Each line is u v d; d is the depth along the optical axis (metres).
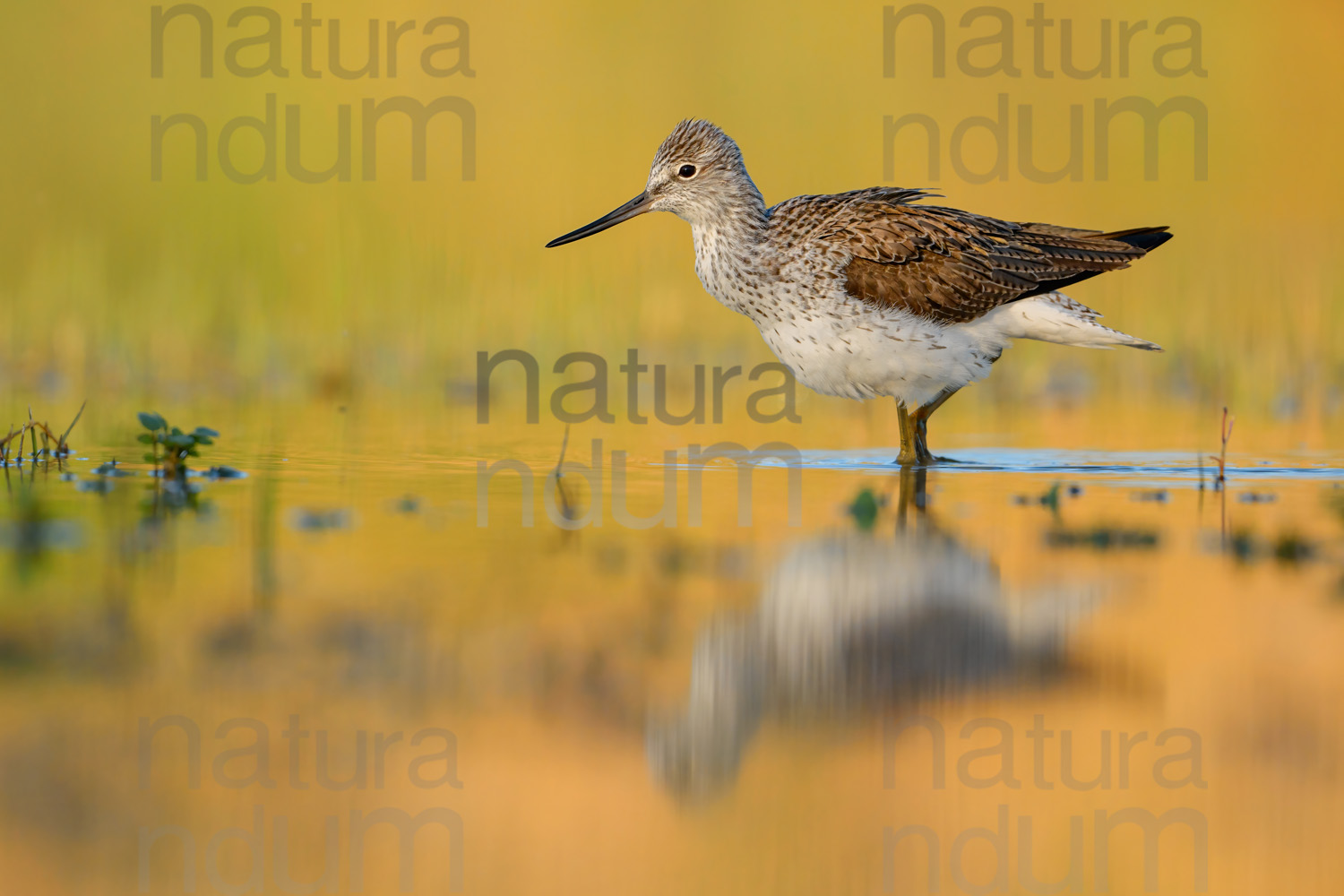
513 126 25.06
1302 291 21.22
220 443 12.85
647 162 24.84
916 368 12.52
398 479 10.94
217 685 6.00
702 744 5.68
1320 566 8.04
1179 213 25.19
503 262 21.77
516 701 5.96
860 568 7.96
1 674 6.04
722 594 7.40
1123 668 6.43
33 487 10.23
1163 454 12.83
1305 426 14.87
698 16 27.50
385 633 6.66
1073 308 12.86
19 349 17.92
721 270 12.91
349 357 18.28
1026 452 12.96
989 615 7.10
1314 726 5.86
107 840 4.85
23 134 23.50
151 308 19.53
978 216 13.02
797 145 25.16
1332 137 27.25
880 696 6.13
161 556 7.95
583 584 7.56
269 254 21.77
